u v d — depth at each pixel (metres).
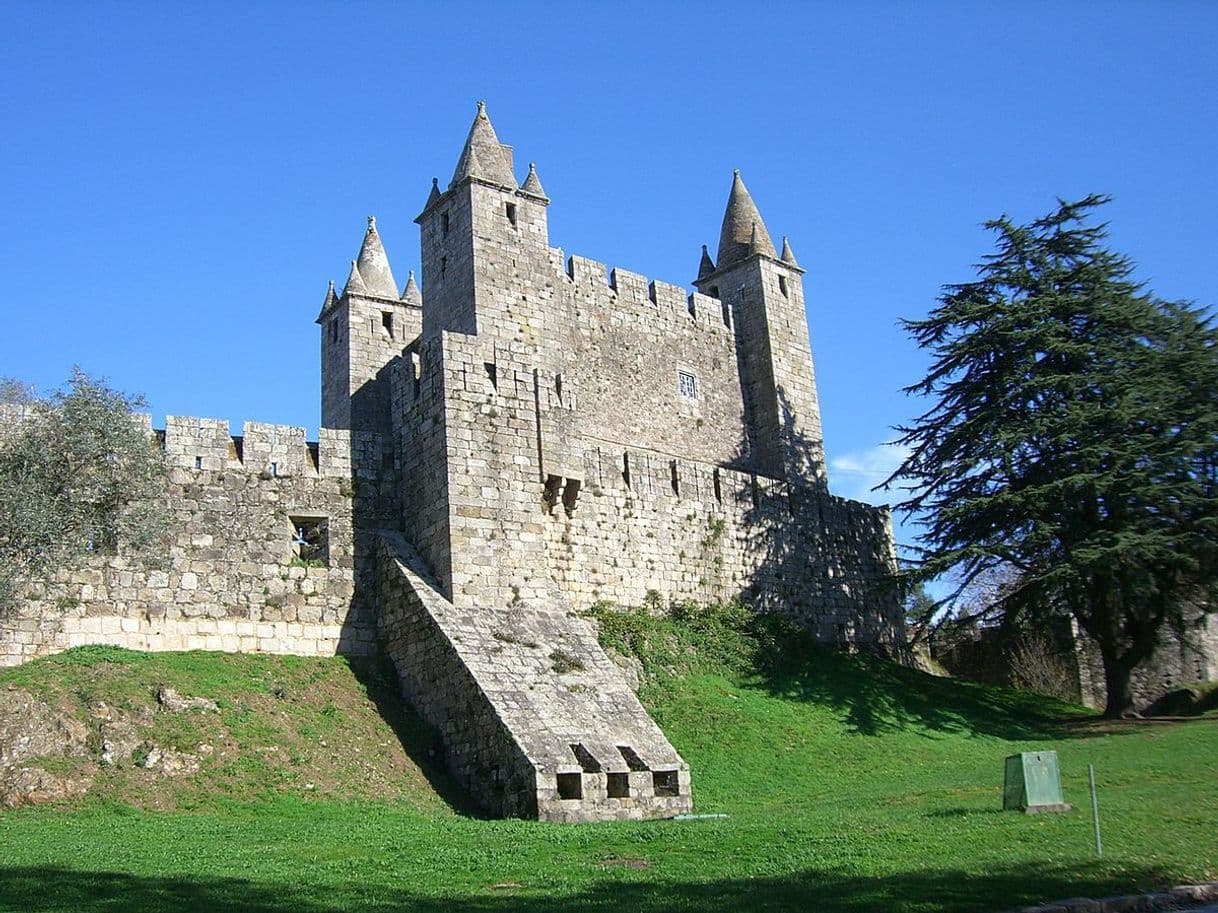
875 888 19.95
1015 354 51.72
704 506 50.88
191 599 37.91
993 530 50.03
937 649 62.44
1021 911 18.33
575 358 53.12
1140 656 50.00
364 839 26.17
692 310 59.34
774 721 43.97
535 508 41.00
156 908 18.89
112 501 36.28
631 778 33.31
